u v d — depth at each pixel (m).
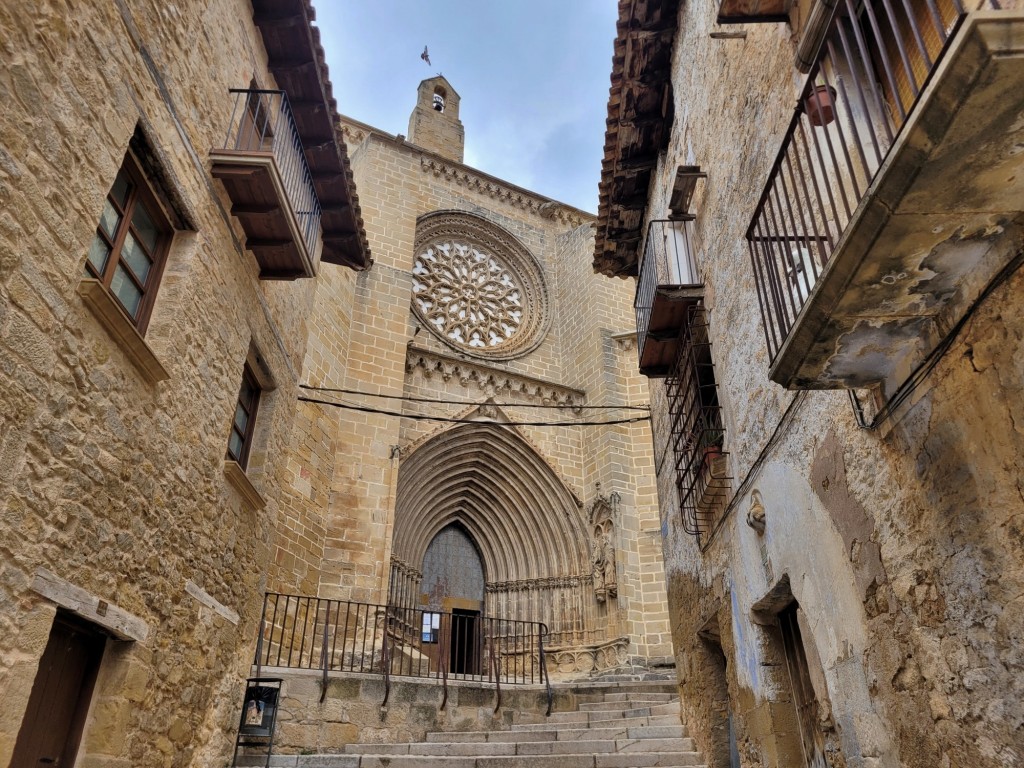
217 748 7.86
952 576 4.07
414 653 17.83
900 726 4.73
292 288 10.87
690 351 9.41
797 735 7.09
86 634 5.70
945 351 4.02
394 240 24.16
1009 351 3.54
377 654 16.47
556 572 22.14
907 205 3.31
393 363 21.41
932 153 3.04
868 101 5.23
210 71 7.81
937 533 4.20
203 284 7.38
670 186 11.55
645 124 11.94
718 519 8.95
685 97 10.54
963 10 2.87
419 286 26.69
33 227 4.64
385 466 19.47
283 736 10.84
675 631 11.67
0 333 4.32
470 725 12.76
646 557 21.41
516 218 30.20
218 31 8.08
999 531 3.65
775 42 6.73
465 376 23.25
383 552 18.30
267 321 9.62
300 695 11.30
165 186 6.71
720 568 8.93
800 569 6.29
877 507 4.90
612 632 20.42
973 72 2.71
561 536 22.55
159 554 6.49
